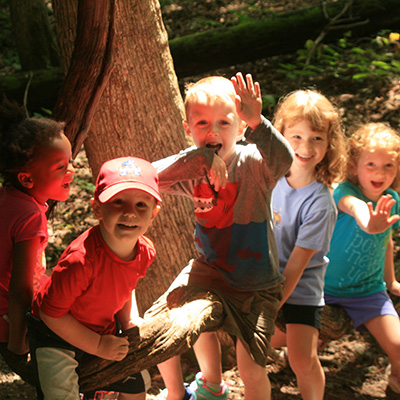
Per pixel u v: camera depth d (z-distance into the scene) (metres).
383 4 7.09
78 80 2.71
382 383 3.56
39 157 2.27
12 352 2.39
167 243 3.43
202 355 2.94
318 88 6.52
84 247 2.08
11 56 7.84
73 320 2.13
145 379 2.56
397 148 3.28
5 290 2.32
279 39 6.87
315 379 3.04
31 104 6.48
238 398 3.31
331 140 2.91
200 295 2.62
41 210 2.33
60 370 2.15
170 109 3.39
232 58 6.82
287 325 3.04
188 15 8.26
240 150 2.55
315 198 2.91
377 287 3.45
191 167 2.46
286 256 3.03
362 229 3.23
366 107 6.10
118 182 2.05
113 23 2.65
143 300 3.54
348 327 3.46
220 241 2.64
